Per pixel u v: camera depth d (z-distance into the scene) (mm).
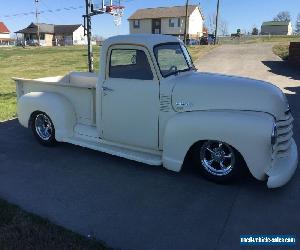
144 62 4805
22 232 3564
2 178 4922
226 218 3871
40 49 44469
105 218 3908
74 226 3762
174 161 4621
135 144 5090
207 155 4613
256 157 4090
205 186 4574
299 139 6250
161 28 69000
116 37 5043
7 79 16547
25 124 6270
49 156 5715
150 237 3568
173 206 4129
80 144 5566
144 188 4570
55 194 4449
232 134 4148
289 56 18406
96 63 23938
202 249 3387
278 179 4195
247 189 4473
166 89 4676
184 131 4453
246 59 21281
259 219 3846
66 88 5816
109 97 5145
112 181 4785
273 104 4301
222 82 4582
